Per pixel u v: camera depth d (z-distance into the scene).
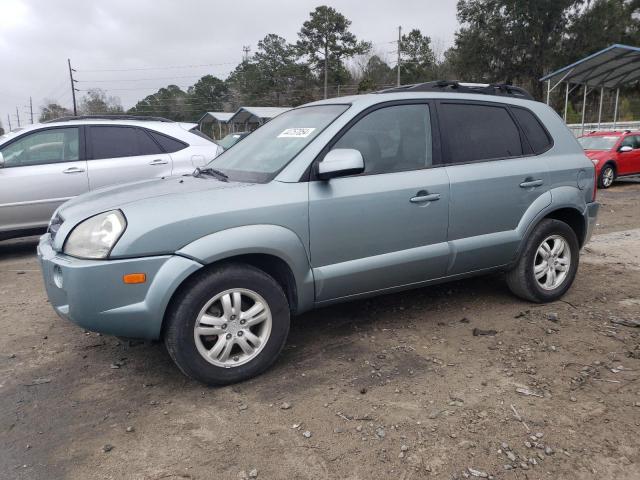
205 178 3.88
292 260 3.36
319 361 3.62
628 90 45.22
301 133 3.77
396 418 2.91
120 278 2.95
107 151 7.28
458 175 4.01
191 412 3.03
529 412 2.94
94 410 3.09
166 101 87.69
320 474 2.48
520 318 4.33
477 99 4.31
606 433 2.74
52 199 6.97
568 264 4.72
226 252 3.13
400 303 4.73
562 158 4.64
